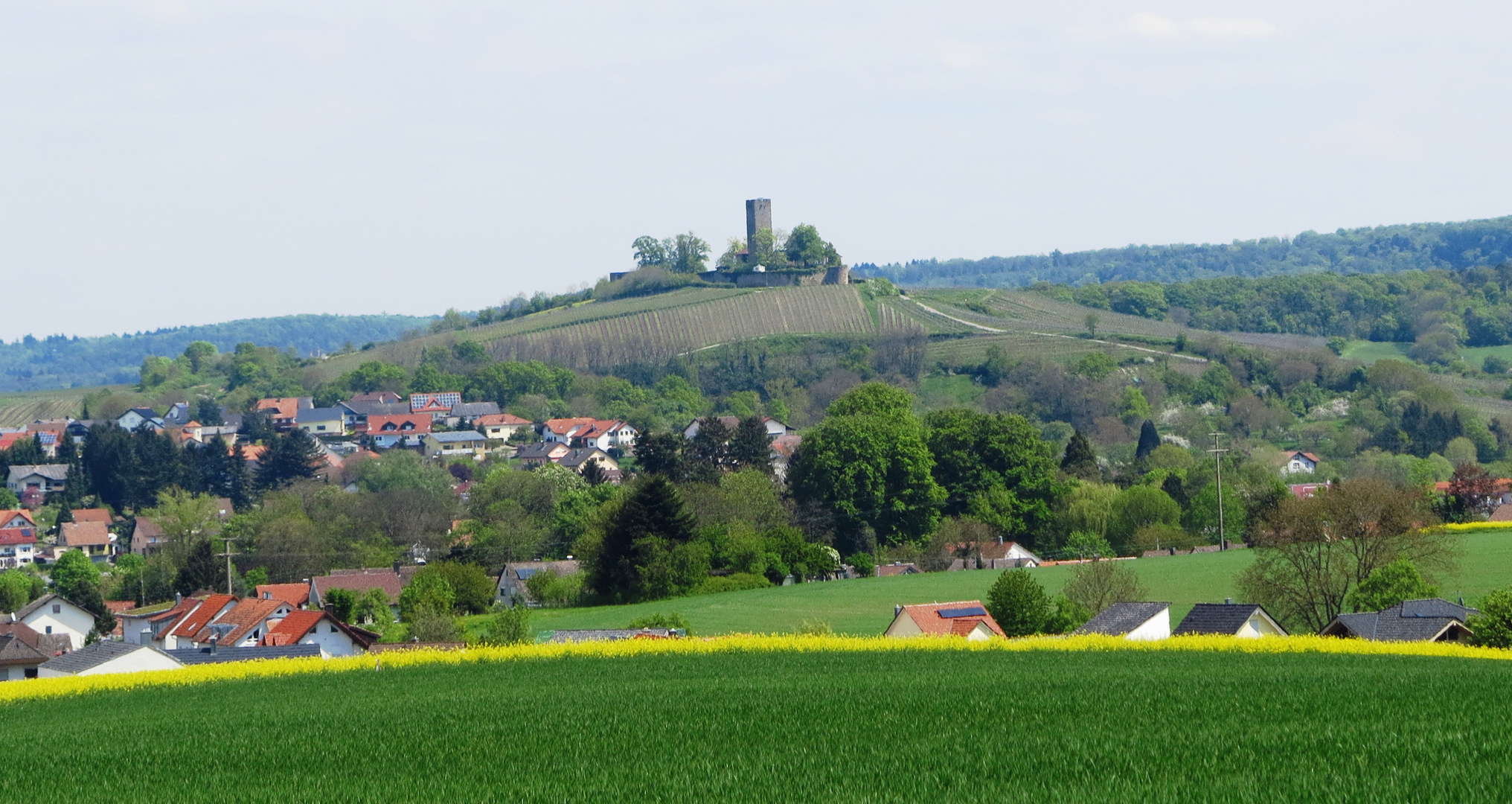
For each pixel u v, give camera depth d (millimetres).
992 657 82500
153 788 43969
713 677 74812
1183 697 54688
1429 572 122188
